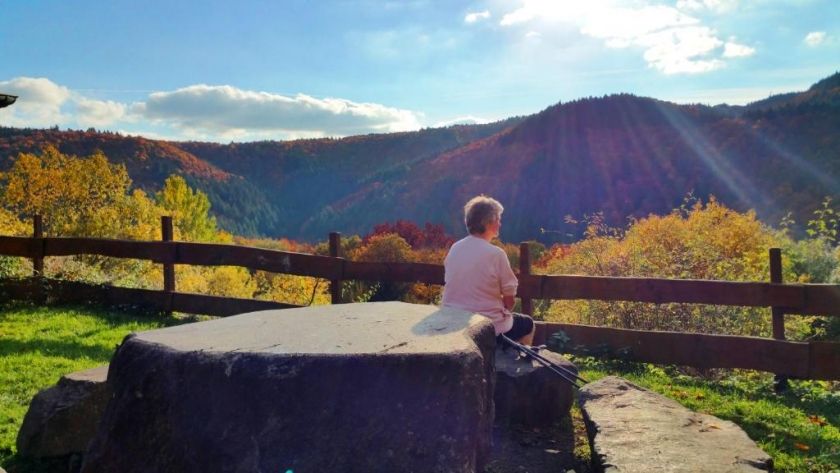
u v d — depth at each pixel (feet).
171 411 8.90
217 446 8.52
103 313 26.76
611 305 27.43
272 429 8.47
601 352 21.03
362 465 8.28
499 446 12.68
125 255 27.53
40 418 11.86
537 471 11.54
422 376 8.67
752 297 19.43
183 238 133.69
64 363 18.58
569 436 13.39
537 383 13.79
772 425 14.88
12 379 16.83
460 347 9.13
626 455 9.89
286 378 8.59
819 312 18.69
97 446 9.30
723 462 9.64
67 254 28.73
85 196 97.91
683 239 39.06
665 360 20.24
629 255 35.63
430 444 8.40
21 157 98.22
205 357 8.87
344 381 8.60
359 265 24.04
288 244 185.57
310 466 8.27
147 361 9.30
